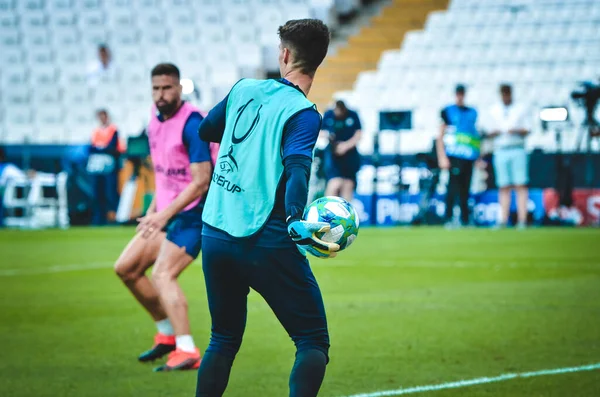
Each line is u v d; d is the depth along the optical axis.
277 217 13.75
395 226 69.94
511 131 63.06
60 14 97.88
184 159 21.12
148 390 19.28
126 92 88.12
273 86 14.14
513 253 48.03
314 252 13.02
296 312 13.85
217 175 14.27
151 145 21.73
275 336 25.73
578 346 23.75
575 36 85.94
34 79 92.00
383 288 35.69
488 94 81.38
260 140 13.82
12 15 97.81
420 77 85.44
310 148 13.44
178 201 20.36
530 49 85.12
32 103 88.81
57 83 91.19
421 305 31.09
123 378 20.50
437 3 100.62
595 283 36.44
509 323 27.33
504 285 36.12
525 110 63.47
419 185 70.19
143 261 21.80
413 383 19.61
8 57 94.44
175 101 20.89
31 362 22.41
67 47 94.56
